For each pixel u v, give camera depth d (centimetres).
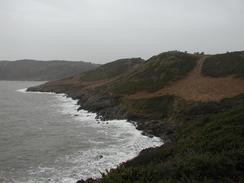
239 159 1229
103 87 9025
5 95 11594
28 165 2828
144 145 3541
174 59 8069
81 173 2586
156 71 7656
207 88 5469
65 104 8375
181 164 1199
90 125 4975
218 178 1090
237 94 4678
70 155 3152
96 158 3019
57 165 2822
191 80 6419
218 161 1187
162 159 1994
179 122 4159
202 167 1153
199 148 1805
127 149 3366
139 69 8862
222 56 7762
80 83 12456
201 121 3016
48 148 3462
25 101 9319
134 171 1205
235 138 1738
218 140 1802
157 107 5266
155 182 1080
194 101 4769
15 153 3256
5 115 6262
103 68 13812
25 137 4081
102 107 6469
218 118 2730
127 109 5616
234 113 2627
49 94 11862
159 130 4172
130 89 6950
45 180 2439
